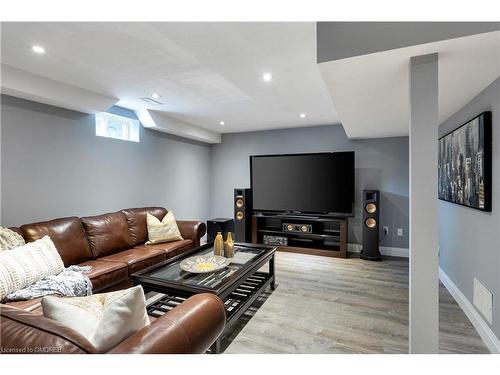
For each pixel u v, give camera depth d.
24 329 0.85
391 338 2.03
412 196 1.46
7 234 2.13
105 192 3.49
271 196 4.73
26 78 2.42
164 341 0.98
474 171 2.12
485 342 1.96
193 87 2.83
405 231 4.30
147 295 2.78
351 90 2.07
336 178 4.33
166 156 4.55
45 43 1.90
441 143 3.18
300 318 2.33
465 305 2.39
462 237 2.50
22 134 2.63
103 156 3.46
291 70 2.38
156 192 4.33
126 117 3.76
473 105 2.24
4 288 1.73
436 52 1.44
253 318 2.34
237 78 2.57
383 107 2.58
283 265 3.79
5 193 2.51
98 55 2.09
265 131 5.24
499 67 1.63
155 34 1.78
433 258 1.42
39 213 2.78
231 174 5.58
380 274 3.42
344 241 4.15
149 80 2.63
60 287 1.92
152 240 3.41
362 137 4.40
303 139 4.94
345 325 2.21
